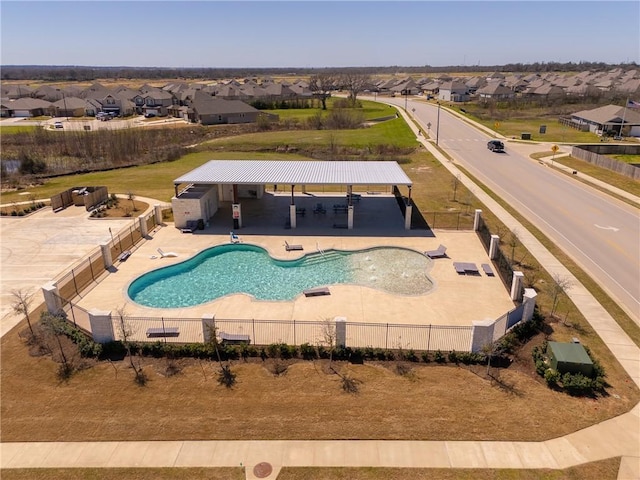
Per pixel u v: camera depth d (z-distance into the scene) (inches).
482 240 1253.7
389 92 7116.1
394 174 1405.0
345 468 552.4
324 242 1251.2
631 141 2935.5
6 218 1486.2
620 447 579.5
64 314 852.6
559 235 1315.2
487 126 3619.6
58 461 562.9
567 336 812.0
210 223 1401.3
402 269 1100.5
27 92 5876.0
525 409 640.4
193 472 547.5
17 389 684.1
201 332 818.8
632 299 958.4
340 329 744.3
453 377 703.7
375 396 665.6
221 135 3479.3
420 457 566.9
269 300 948.6
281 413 635.5
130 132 2827.3
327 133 3361.2
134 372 717.3
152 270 1075.3
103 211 1540.4
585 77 7037.4
